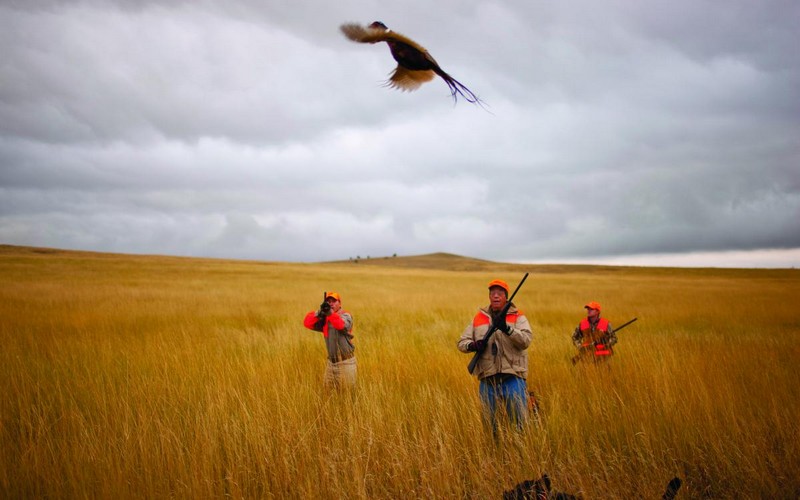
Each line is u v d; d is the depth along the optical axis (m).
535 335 11.08
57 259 50.53
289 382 5.62
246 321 13.59
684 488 3.36
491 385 4.29
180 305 17.91
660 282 44.72
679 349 8.20
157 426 4.21
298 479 3.39
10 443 3.92
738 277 62.69
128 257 69.50
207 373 6.27
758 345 8.70
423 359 7.10
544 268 93.56
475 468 3.50
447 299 22.25
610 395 5.02
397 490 3.35
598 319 6.84
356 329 12.60
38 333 10.35
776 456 3.70
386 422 4.25
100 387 5.52
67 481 3.38
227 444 3.82
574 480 3.31
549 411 4.91
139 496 3.17
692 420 4.26
